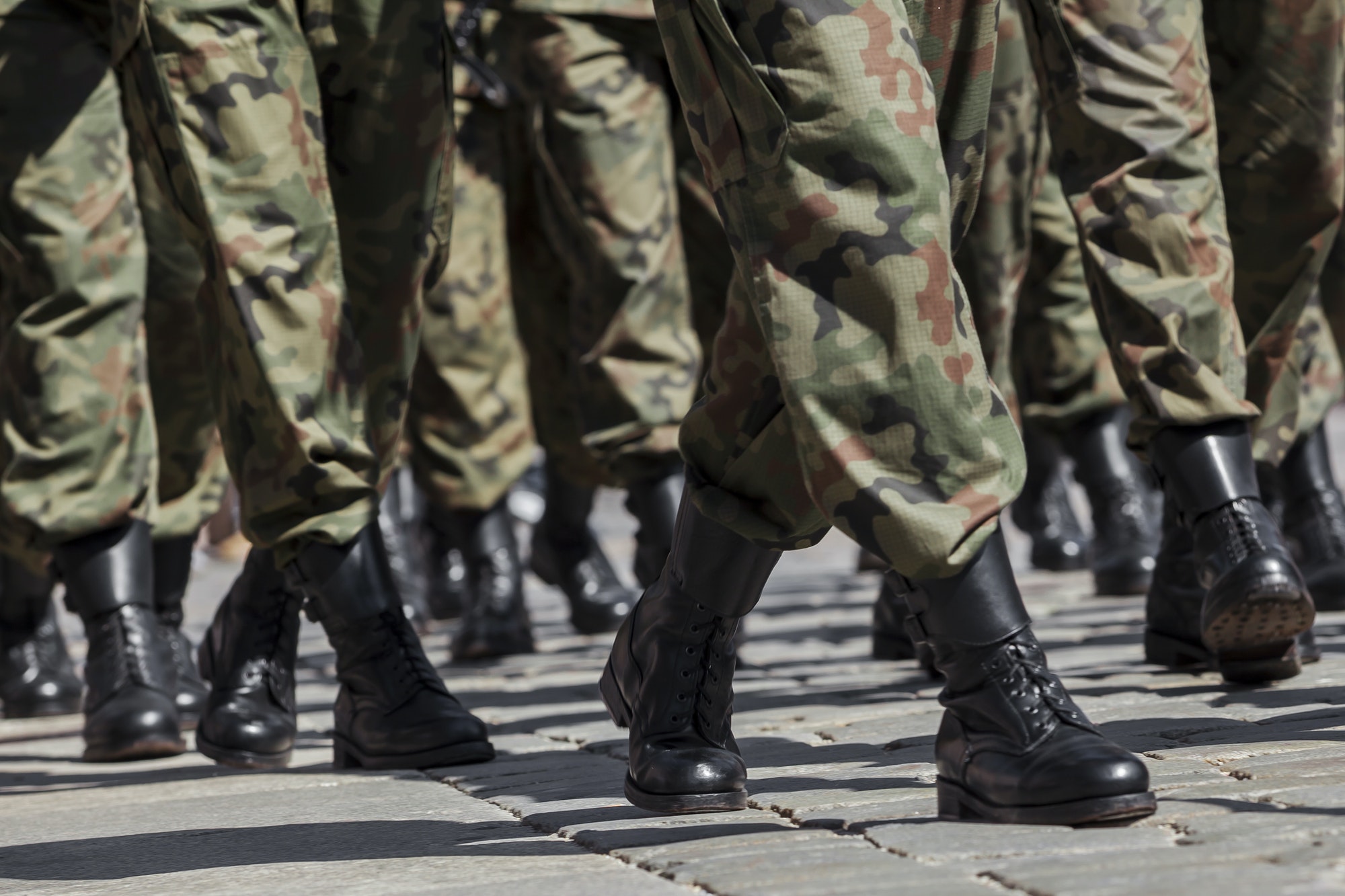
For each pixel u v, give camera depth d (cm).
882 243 536
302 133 839
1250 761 650
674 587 637
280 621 948
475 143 1517
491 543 1563
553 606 2403
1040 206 1569
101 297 1012
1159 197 874
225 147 826
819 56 540
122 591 1020
